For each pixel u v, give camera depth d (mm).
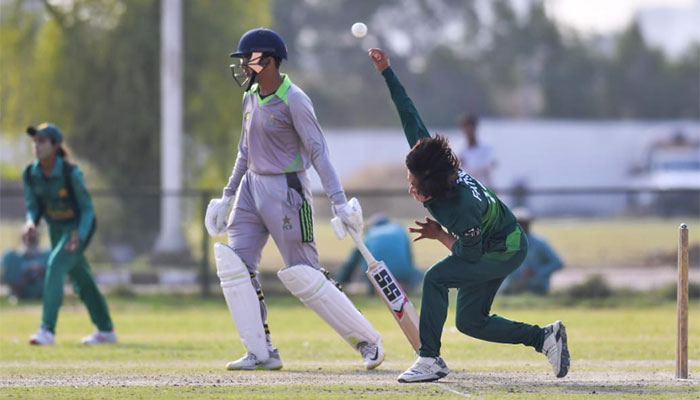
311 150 28469
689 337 40156
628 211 148625
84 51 87188
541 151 172500
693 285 62344
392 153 185250
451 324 46344
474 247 24484
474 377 27156
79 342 39938
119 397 23141
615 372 28469
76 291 39156
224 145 90250
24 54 87812
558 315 52375
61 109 87438
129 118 87188
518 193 60969
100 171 87562
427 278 25391
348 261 64188
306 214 29000
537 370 29422
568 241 103250
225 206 30375
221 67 88875
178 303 62062
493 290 25750
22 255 63188
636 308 57250
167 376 27438
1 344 38812
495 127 171750
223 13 88875
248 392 23781
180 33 78312
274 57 28359
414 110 26500
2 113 88812
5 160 91875
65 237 38250
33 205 38188
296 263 29328
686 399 22844
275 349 29812
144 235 82438
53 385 25531
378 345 29547
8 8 87438
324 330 45719
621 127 174750
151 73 88000
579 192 61469
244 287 29094
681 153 172375
